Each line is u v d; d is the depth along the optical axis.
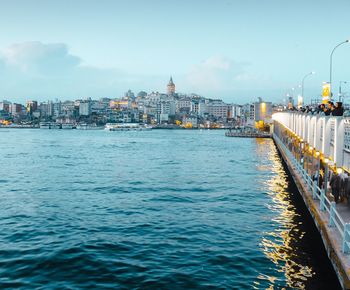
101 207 43.91
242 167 84.69
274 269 25.31
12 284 23.06
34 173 75.81
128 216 39.59
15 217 39.34
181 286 22.86
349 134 28.95
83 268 25.38
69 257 27.25
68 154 122.44
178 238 31.89
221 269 25.30
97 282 23.36
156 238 31.89
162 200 47.94
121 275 24.33
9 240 31.34
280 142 100.69
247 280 23.69
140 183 62.22
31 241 30.98
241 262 26.52
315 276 24.23
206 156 113.00
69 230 34.34
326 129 34.84
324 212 26.66
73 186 59.53
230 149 139.75
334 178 28.95
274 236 32.41
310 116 44.66
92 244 30.14
